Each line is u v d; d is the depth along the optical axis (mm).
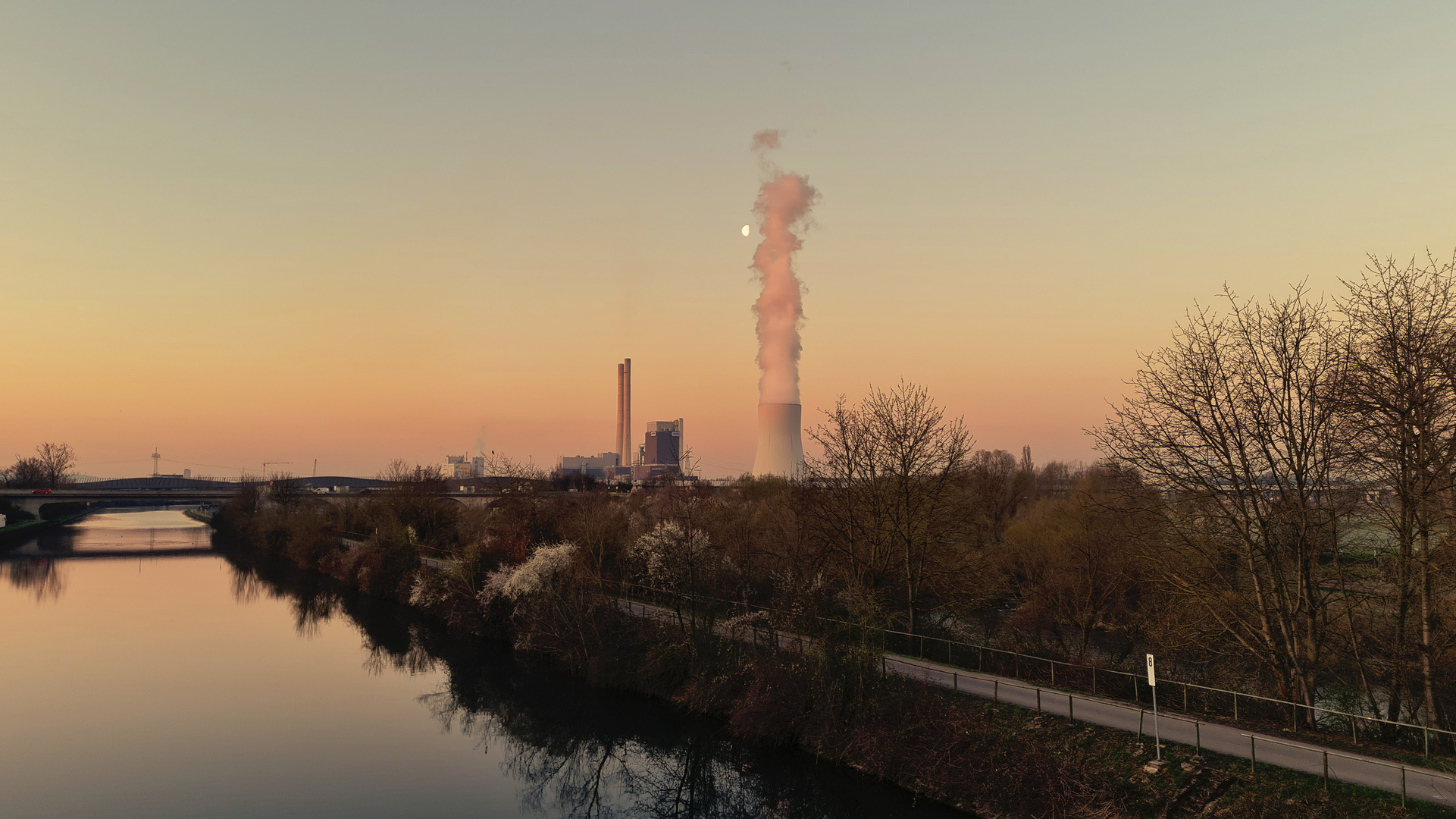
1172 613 31172
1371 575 27266
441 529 86625
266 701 44375
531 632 48500
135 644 57781
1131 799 23719
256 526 124562
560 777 34375
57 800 30969
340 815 30141
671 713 38688
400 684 47688
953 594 40781
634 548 49000
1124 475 31891
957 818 26562
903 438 40406
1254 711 28953
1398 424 25031
